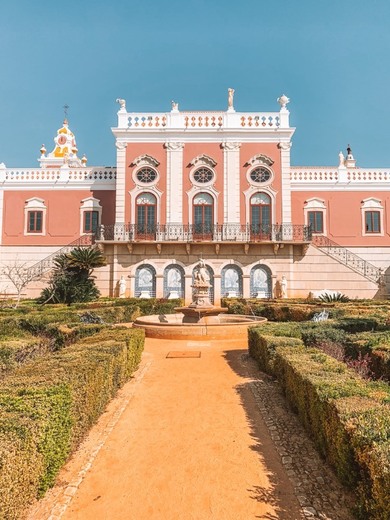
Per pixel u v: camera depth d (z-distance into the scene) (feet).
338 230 93.71
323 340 28.09
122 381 25.27
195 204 86.63
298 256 84.38
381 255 92.79
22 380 15.89
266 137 87.45
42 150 131.75
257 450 16.51
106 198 93.81
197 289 51.19
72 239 92.58
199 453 16.29
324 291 77.36
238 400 22.63
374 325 34.09
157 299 77.20
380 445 10.66
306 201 94.32
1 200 93.61
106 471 14.90
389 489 9.62
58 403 14.23
